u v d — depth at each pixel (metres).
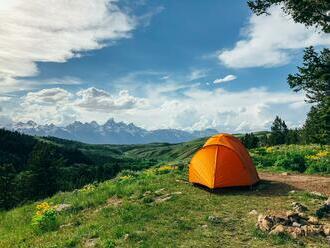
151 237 14.48
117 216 17.78
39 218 19.50
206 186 22.14
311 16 20.95
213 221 16.08
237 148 23.03
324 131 28.41
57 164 92.25
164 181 25.20
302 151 35.31
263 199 19.52
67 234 16.66
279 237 13.95
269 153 36.84
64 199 27.25
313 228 14.41
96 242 14.56
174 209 18.08
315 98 25.28
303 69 22.67
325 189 21.62
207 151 23.22
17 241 17.94
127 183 26.91
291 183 23.42
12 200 79.06
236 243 13.74
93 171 126.81
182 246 13.52
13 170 88.62
